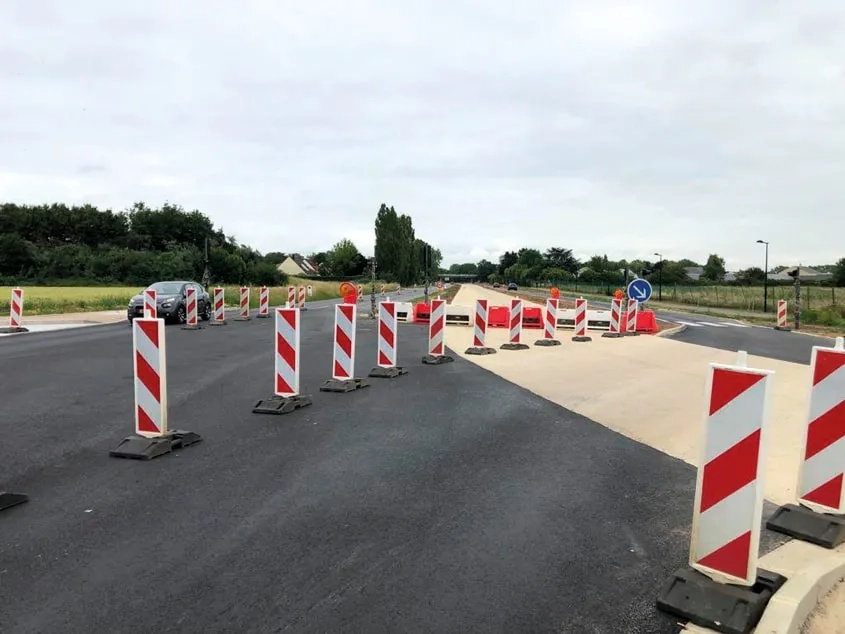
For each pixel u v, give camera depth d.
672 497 5.29
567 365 13.20
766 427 3.37
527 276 135.50
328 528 4.53
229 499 5.11
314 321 25.56
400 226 106.25
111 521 4.63
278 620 3.32
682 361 13.87
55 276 71.88
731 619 3.28
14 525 4.55
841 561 4.00
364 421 7.92
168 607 3.44
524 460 6.29
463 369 12.54
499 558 4.08
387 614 3.38
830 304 40.97
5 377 10.95
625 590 3.69
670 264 91.31
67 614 3.36
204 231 96.00
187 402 8.97
